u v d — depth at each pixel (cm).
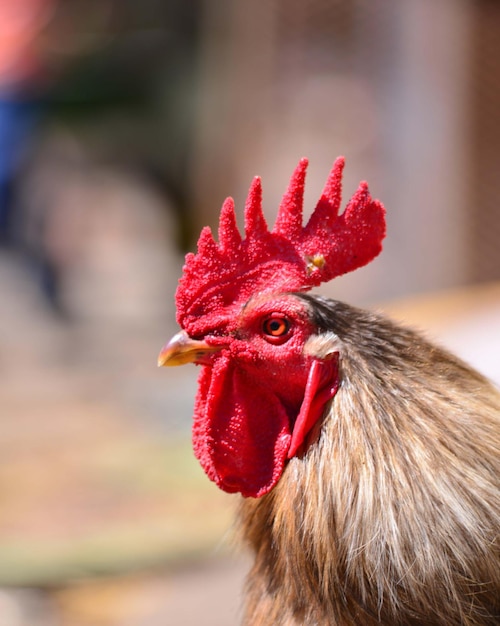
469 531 325
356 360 353
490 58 1530
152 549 764
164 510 867
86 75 2494
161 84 2533
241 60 1803
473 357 838
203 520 841
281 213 388
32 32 2466
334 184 389
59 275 2189
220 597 674
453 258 1555
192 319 374
